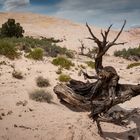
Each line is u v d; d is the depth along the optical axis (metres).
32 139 8.23
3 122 9.01
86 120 9.92
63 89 11.62
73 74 17.02
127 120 10.92
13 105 10.45
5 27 39.00
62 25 79.38
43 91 11.73
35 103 10.95
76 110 11.27
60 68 17.42
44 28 74.06
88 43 56.19
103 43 10.68
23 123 9.09
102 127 9.97
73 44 52.84
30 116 9.66
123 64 31.38
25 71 15.71
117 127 10.18
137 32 81.31
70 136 8.53
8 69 15.41
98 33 73.75
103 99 10.63
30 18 86.38
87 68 20.20
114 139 9.28
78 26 79.69
